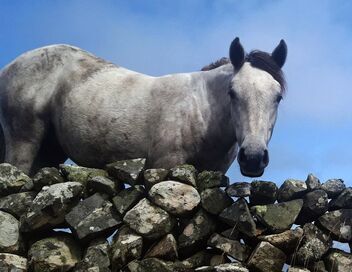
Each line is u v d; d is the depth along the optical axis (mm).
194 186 2438
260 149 2467
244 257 2318
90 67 3236
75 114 3100
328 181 2430
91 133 3055
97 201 2473
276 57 2912
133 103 3006
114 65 3279
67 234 2498
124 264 2357
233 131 2809
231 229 2359
